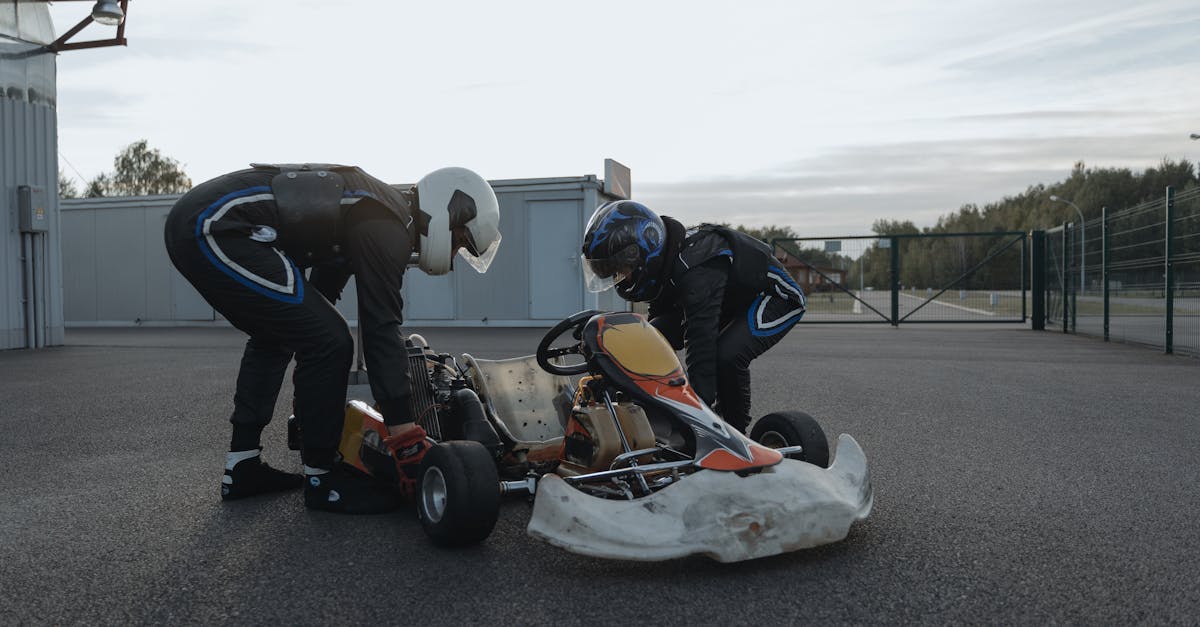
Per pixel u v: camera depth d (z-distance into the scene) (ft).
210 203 10.73
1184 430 17.17
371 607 8.02
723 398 13.23
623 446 10.02
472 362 12.70
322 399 11.18
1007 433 16.83
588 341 10.52
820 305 64.28
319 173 11.25
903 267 65.16
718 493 8.66
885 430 17.16
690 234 12.46
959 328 56.18
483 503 9.37
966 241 67.36
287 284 10.91
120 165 172.04
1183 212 35.40
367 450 12.12
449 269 12.11
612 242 11.59
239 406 12.16
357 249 10.80
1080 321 50.08
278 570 9.10
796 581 8.58
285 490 12.74
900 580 8.59
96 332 52.29
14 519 11.13
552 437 12.34
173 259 10.98
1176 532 10.19
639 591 8.36
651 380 9.99
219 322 58.54
